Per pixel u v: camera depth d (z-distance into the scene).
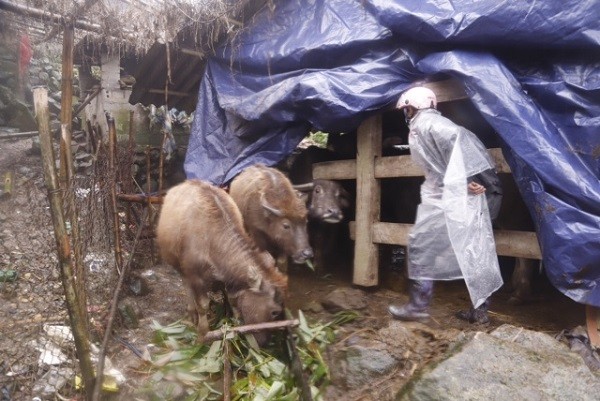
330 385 3.44
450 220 3.64
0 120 9.90
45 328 3.96
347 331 4.13
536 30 3.82
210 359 3.51
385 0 4.36
